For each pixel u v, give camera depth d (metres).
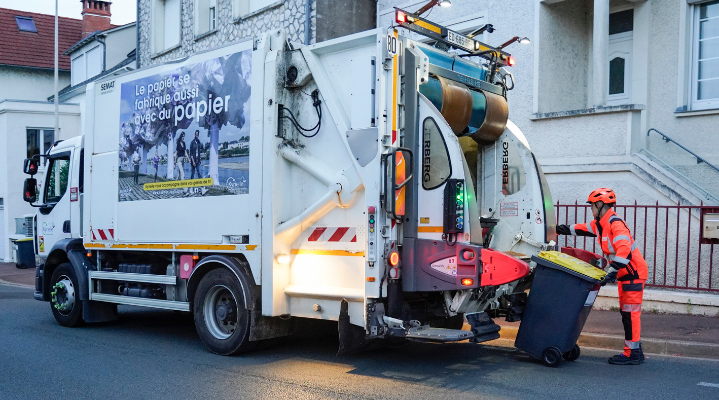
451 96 6.59
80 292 9.09
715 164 10.23
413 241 6.18
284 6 14.78
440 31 6.82
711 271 8.88
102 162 8.84
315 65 6.60
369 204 6.12
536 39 11.44
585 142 10.62
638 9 11.27
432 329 6.21
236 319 7.21
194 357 7.25
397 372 6.43
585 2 12.16
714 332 7.72
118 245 8.52
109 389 5.96
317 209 6.52
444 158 6.06
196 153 7.50
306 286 6.66
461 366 6.67
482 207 7.61
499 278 5.86
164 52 18.59
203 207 7.39
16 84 34.19
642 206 9.16
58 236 9.70
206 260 7.28
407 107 6.21
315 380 6.14
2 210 23.98
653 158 10.40
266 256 6.73
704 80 10.69
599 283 6.31
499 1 12.00
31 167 10.13
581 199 10.59
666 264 9.18
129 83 8.51
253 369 6.63
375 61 6.17
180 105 7.76
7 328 9.38
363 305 6.20
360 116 6.25
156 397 5.69
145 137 8.21
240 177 7.02
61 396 5.76
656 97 11.08
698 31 10.72
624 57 11.64
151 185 8.06
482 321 6.34
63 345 8.04
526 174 7.35
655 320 8.53
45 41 35.59
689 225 8.89
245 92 7.03
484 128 7.18
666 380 6.04
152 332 9.02
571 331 6.39
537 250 7.18
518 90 11.68
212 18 17.47
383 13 14.13
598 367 6.58
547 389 5.74
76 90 28.16
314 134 6.62
